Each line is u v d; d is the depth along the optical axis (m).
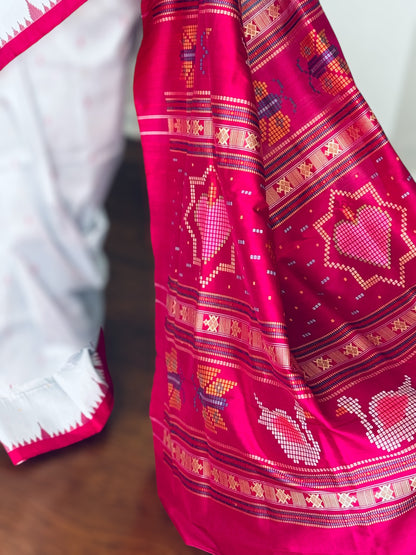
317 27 1.29
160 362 1.36
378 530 1.10
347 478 1.10
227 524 1.20
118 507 1.32
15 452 1.40
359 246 1.36
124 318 1.81
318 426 1.12
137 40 1.36
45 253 1.38
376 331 1.33
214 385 1.18
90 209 1.44
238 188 1.12
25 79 1.25
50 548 1.24
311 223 1.34
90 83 1.31
